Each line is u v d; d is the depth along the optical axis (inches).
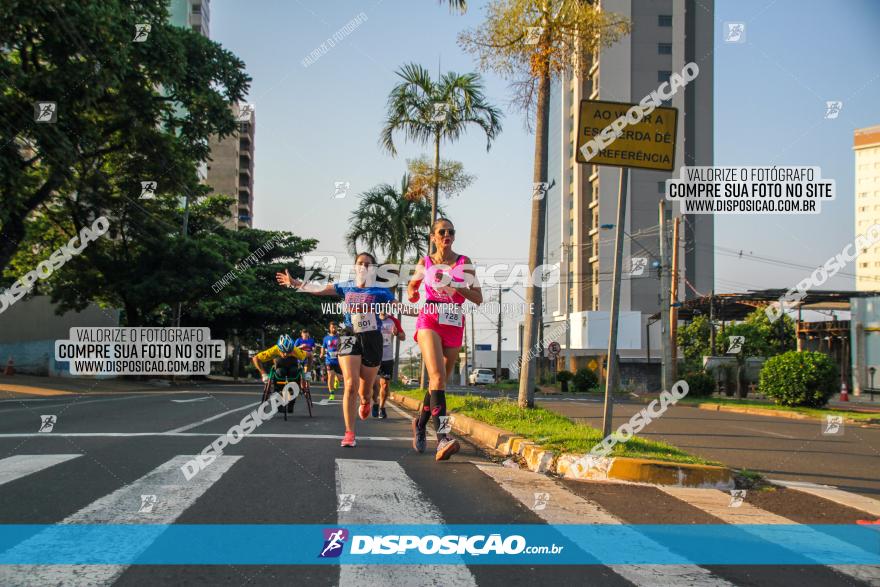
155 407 573.0
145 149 1048.2
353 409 314.2
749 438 438.0
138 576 128.3
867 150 2202.3
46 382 1008.2
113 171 1102.4
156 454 272.5
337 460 270.4
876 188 2198.6
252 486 211.2
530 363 478.9
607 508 199.6
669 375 1080.2
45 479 215.3
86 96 805.2
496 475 248.8
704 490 234.7
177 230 1438.2
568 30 471.5
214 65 1010.7
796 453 357.4
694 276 2384.4
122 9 821.9
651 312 2372.0
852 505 211.9
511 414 429.4
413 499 200.1
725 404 908.0
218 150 3213.6
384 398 514.0
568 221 2733.8
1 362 1136.8
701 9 2440.9
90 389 946.7
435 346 270.8
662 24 2409.0
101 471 230.8
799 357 812.6
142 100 960.9
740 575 139.3
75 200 1125.7
